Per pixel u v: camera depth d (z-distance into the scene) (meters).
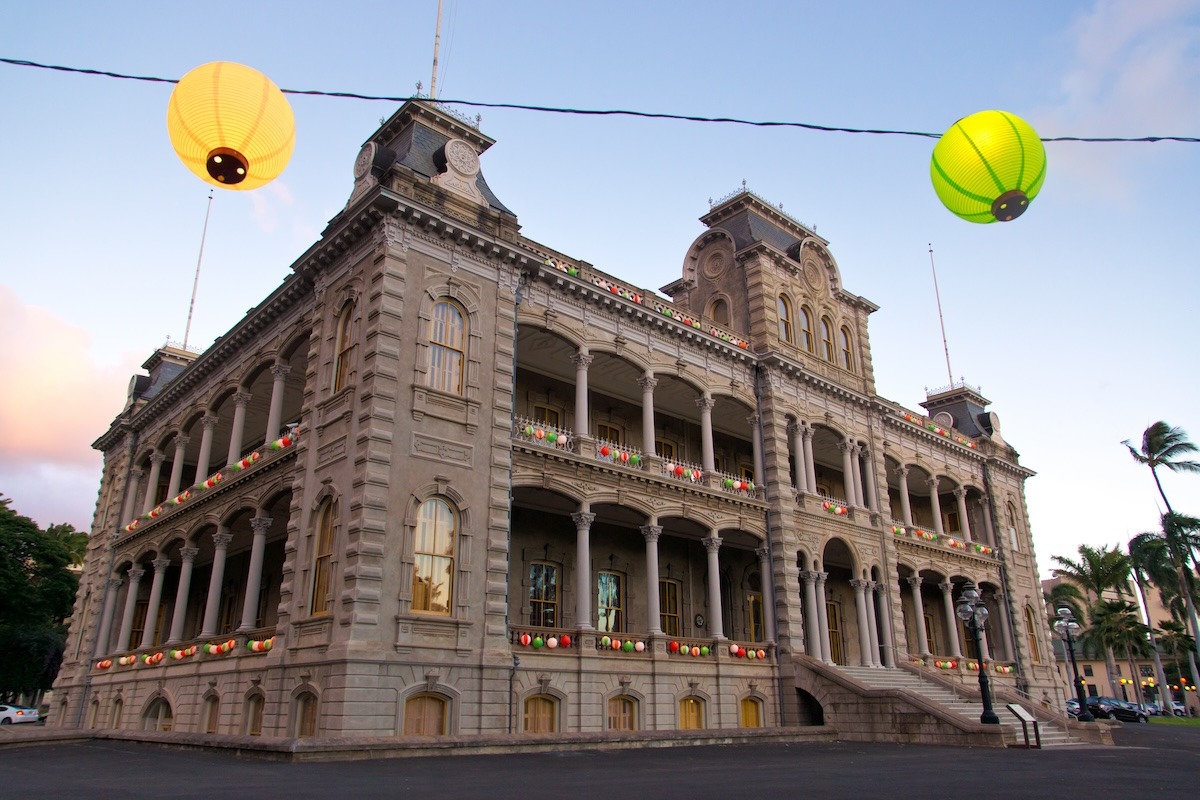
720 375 37.72
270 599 37.91
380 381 25.30
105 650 41.09
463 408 27.02
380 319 25.92
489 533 26.44
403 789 13.54
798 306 42.50
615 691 29.39
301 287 31.42
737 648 34.00
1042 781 16.08
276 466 29.92
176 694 31.75
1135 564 70.94
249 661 27.67
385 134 31.62
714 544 34.72
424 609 24.55
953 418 57.22
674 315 36.53
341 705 22.09
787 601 35.78
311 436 27.67
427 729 23.69
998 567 52.06
